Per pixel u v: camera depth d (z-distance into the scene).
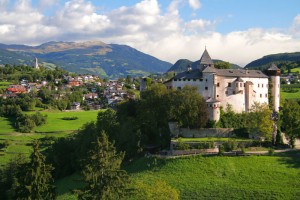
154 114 164.62
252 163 131.25
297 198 111.19
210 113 163.00
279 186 117.88
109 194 81.75
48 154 179.38
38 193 93.12
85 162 88.56
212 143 143.50
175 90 165.88
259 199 112.56
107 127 166.00
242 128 159.38
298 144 153.62
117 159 87.69
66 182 154.38
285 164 129.62
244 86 178.38
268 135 151.12
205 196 115.88
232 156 135.88
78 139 176.25
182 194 117.75
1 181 159.00
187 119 158.88
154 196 91.06
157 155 143.50
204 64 182.00
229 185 120.50
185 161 135.50
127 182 87.00
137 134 153.75
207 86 174.25
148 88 177.88
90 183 83.31
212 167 130.75
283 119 156.25
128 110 181.12
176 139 153.62
